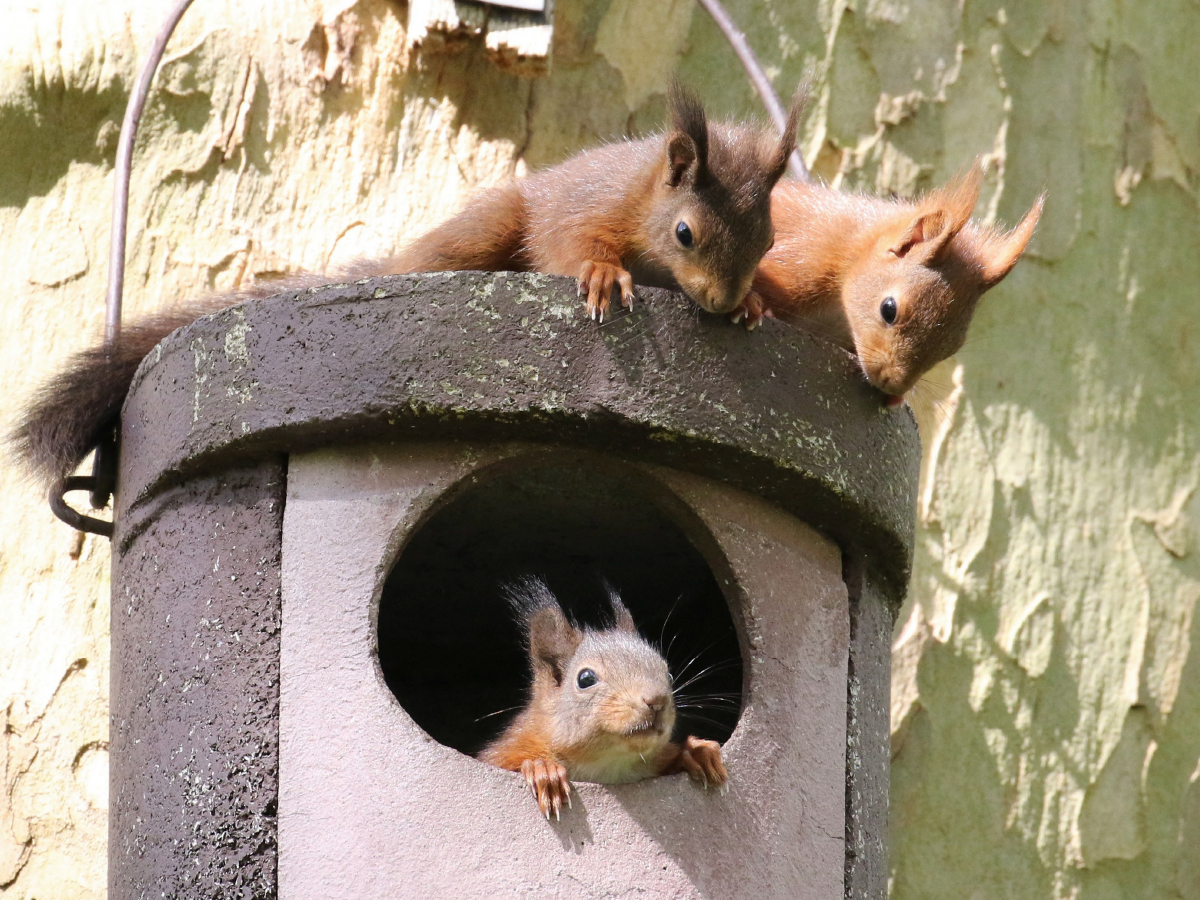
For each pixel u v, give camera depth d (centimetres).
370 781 625
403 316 652
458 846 618
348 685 637
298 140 1007
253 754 634
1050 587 1045
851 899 680
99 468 765
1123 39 1138
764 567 685
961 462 1049
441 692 958
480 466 658
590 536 805
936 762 1001
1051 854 1004
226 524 668
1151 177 1126
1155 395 1098
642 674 689
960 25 1097
